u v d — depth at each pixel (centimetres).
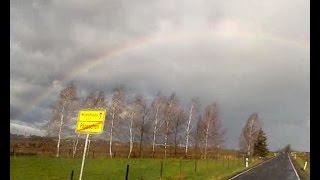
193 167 4288
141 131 7069
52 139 6431
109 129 6625
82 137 6328
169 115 7619
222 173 3475
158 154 7819
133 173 3403
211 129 8312
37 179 2822
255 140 11281
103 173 3338
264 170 4156
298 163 6372
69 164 4144
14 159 4228
